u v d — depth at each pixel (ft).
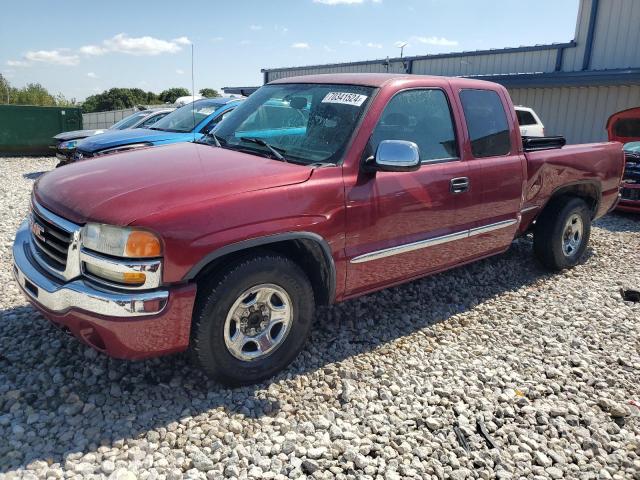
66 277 9.75
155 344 9.66
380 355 12.91
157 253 9.34
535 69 56.70
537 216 18.30
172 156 12.25
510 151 16.20
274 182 10.76
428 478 8.98
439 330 14.46
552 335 14.57
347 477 8.85
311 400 10.92
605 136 49.80
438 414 10.71
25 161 54.08
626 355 13.66
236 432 9.78
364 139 12.14
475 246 15.43
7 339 12.30
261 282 10.64
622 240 25.34
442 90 14.43
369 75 13.99
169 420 9.93
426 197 13.34
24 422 9.60
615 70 45.60
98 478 8.39
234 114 14.94
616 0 49.73
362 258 12.23
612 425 10.71
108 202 9.63
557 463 9.66
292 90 14.39
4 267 17.21
